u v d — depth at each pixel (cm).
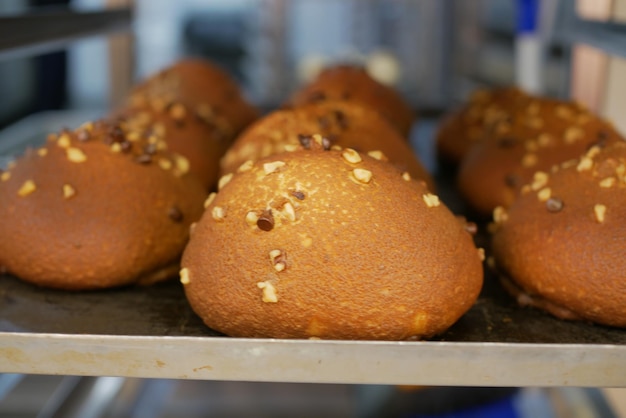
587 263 33
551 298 35
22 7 93
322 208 31
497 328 34
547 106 51
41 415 51
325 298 31
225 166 45
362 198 32
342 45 117
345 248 31
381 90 63
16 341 30
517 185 47
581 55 61
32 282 38
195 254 33
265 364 30
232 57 128
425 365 29
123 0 75
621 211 34
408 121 65
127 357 30
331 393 62
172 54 127
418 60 116
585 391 51
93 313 36
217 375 30
